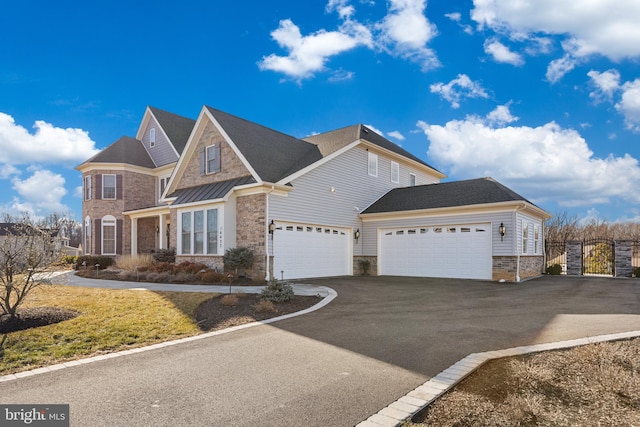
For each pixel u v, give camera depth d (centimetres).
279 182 1599
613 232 4397
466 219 1775
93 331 759
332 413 414
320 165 1838
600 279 1842
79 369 567
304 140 2353
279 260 1614
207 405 438
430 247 1877
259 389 482
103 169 2520
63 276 1214
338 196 1945
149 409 429
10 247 820
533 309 1006
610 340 679
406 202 2038
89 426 390
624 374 500
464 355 611
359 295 1230
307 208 1756
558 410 421
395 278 1811
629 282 1686
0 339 695
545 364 555
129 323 818
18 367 580
